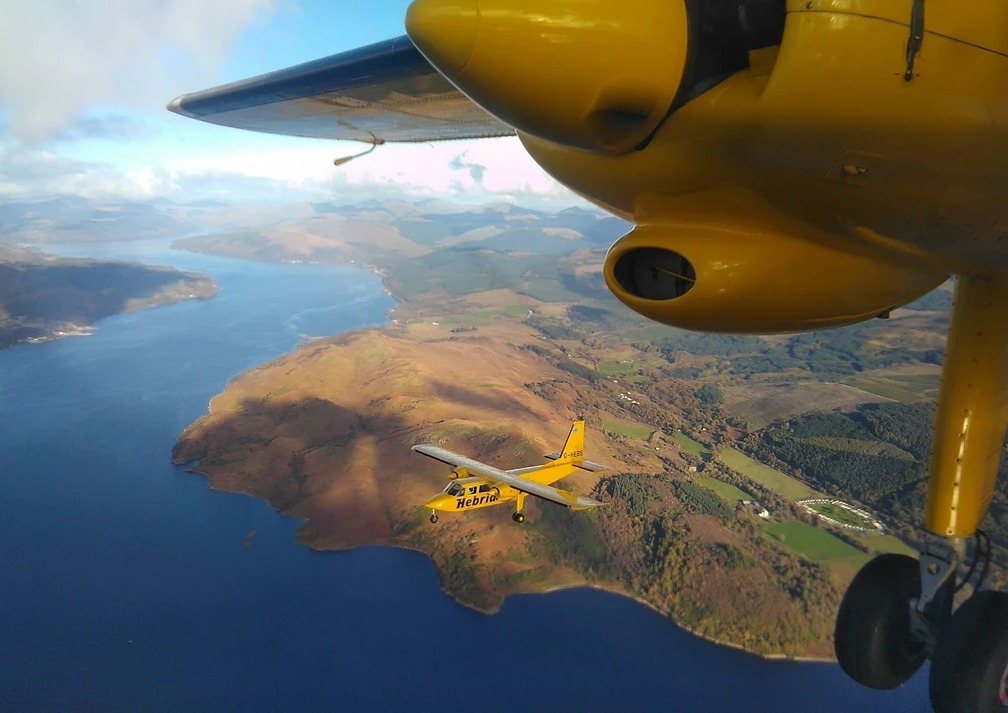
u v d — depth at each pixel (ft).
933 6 6.86
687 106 8.25
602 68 7.63
